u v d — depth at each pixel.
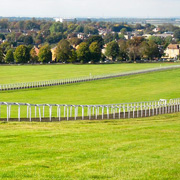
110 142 46.44
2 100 121.25
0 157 38.38
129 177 33.88
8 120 66.88
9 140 45.16
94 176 33.84
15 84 159.25
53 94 137.00
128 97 132.88
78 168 35.78
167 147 44.78
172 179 33.88
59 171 34.78
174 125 64.62
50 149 41.84
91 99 127.31
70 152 41.06
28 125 58.69
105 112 95.50
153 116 85.50
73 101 122.12
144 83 171.50
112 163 37.56
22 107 101.25
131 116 85.44
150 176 34.28
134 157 39.94
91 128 58.09
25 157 38.62
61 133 51.00
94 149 42.62
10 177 32.91
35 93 138.00
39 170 34.88
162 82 175.62
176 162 38.50
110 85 163.88
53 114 89.69
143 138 50.06
